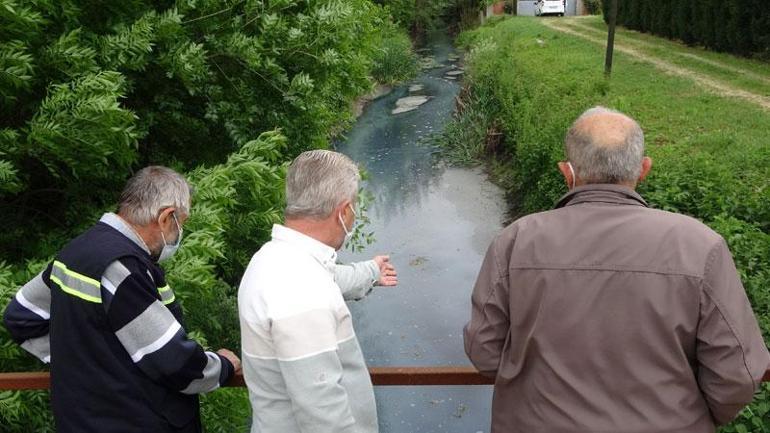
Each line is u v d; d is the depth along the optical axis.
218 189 3.57
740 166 7.11
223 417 3.70
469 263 8.85
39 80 3.55
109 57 3.72
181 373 1.87
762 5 14.61
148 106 4.63
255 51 4.41
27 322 2.10
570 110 9.87
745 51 15.52
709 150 8.06
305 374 1.63
